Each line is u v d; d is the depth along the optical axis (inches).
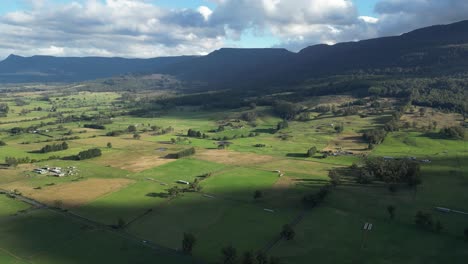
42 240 4670.3
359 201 5984.3
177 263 4114.2
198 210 5713.6
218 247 4503.0
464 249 4370.1
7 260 4163.4
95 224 5191.9
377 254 4288.9
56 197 6254.9
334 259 4185.5
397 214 5438.0
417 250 4372.5
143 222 5270.7
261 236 4795.8
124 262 4136.3
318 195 5920.3
